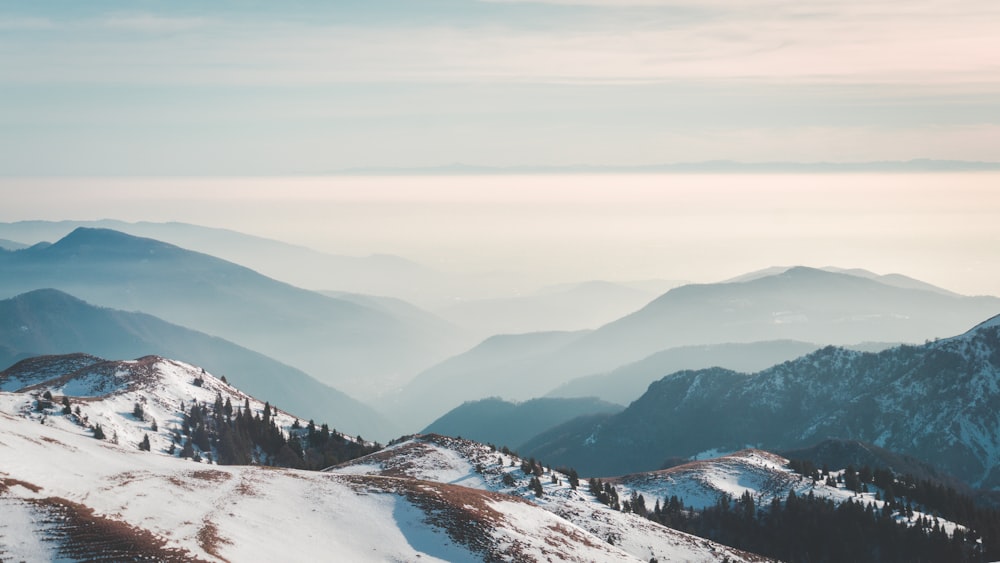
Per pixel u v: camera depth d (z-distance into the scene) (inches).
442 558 3398.1
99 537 2568.9
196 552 2672.2
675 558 4761.3
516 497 4931.1
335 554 3142.2
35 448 3403.1
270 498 3641.7
